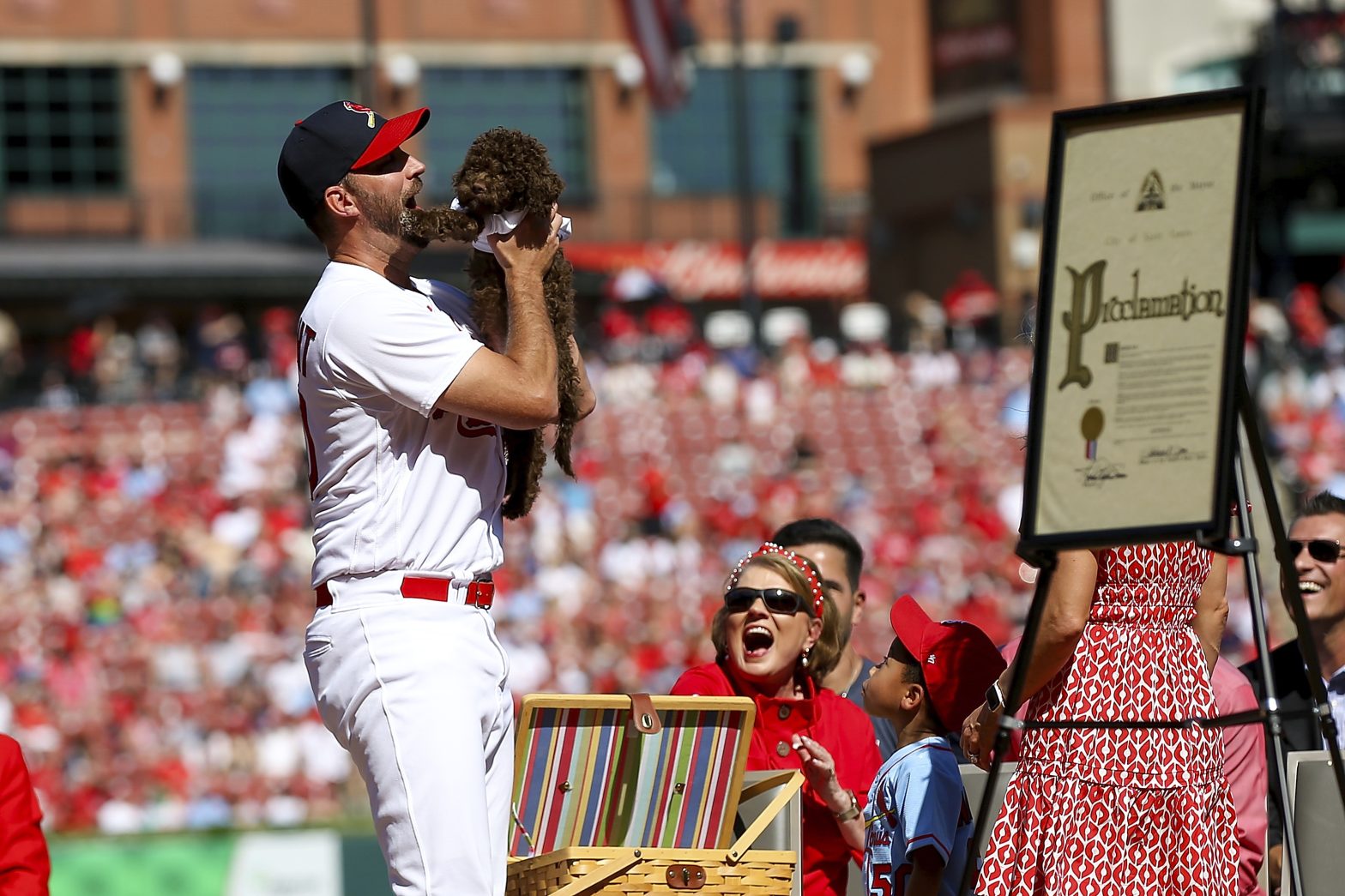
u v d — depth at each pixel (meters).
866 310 145.12
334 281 16.02
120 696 66.62
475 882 15.28
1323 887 19.12
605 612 78.75
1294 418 112.56
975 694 18.86
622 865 17.11
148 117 161.75
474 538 16.08
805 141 176.75
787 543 24.02
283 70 165.75
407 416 15.87
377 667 15.53
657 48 117.81
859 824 19.69
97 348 122.56
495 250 16.20
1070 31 172.75
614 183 170.38
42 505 91.69
